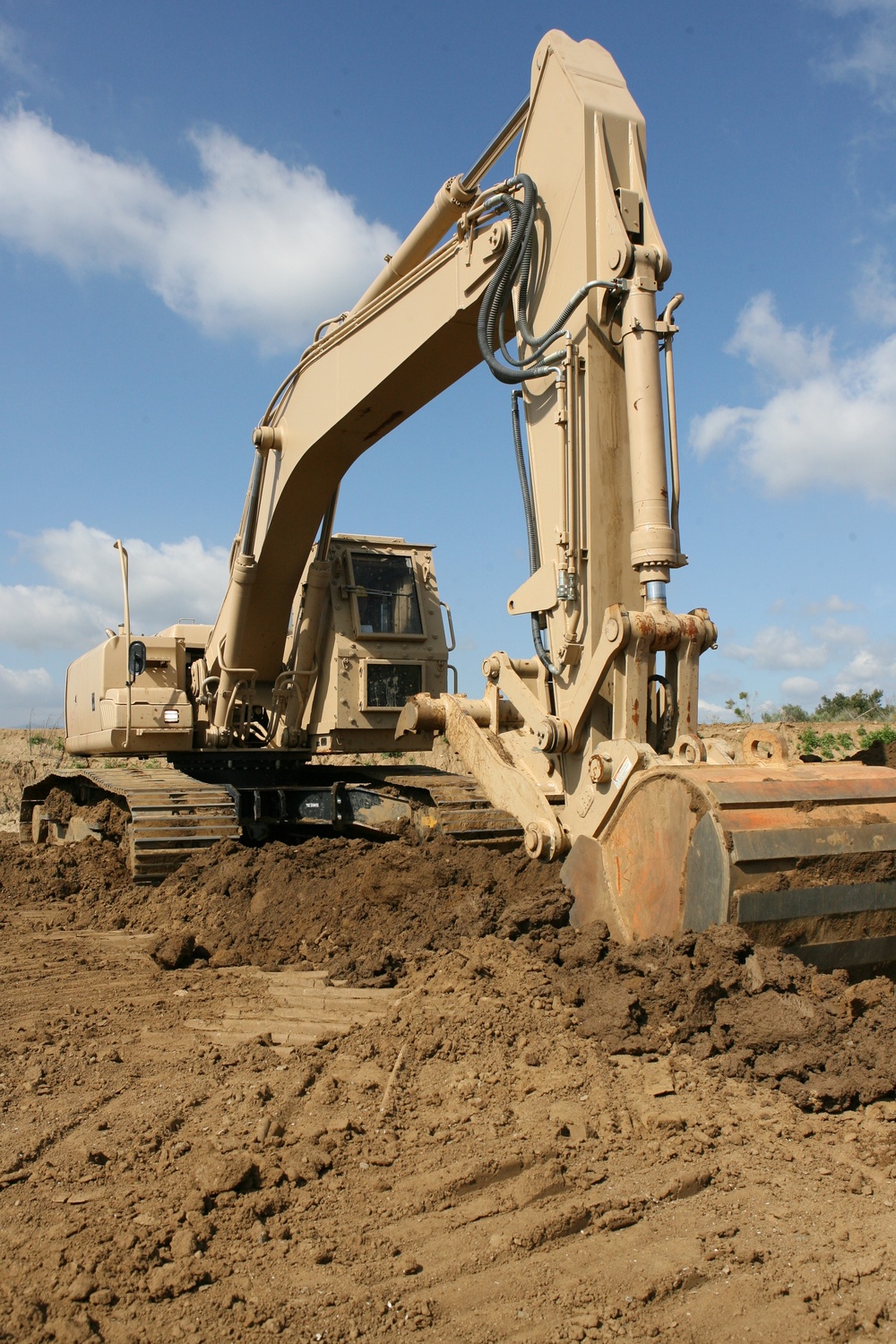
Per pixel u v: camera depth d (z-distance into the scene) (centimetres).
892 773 551
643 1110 434
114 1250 335
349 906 755
